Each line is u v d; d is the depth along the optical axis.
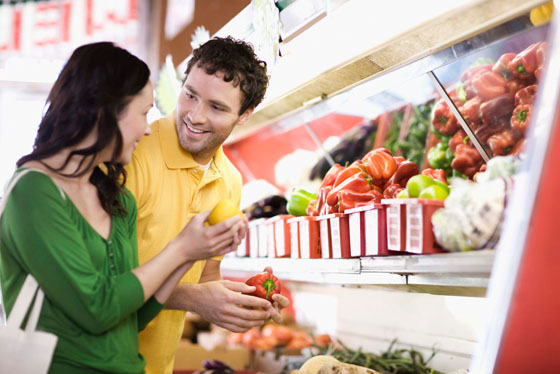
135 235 1.66
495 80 1.99
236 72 1.85
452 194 1.50
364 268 1.79
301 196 2.56
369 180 2.21
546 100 1.29
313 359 2.26
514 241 1.28
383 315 3.15
